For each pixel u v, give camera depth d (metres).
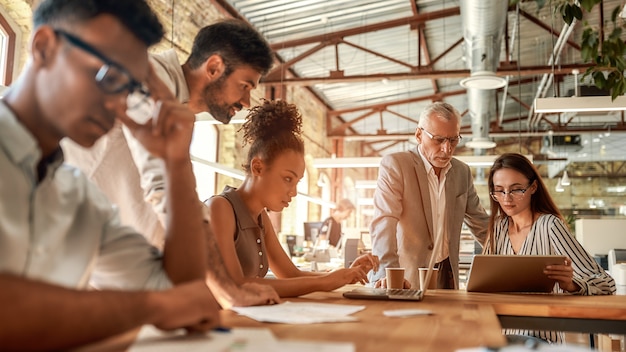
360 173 18.05
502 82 6.06
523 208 2.54
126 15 0.81
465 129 16.48
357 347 0.88
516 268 1.95
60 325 0.66
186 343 0.85
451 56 11.19
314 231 8.23
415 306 1.49
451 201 2.92
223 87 1.59
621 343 3.62
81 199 0.97
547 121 14.06
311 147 12.41
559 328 1.62
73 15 0.79
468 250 8.09
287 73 10.55
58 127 0.82
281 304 1.44
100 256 1.04
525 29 9.78
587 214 16.89
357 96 13.00
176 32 6.64
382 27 9.16
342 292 1.87
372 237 2.85
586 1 2.27
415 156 2.93
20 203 0.81
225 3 7.67
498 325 1.13
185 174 1.06
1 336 0.62
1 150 0.79
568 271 1.94
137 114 1.08
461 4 6.57
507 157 2.58
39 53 0.80
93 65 0.79
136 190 1.46
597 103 4.89
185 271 1.04
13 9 4.53
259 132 1.81
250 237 1.80
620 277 5.64
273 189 1.79
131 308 0.76
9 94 0.84
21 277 0.66
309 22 8.71
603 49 2.47
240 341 0.87
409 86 12.56
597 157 16.89
